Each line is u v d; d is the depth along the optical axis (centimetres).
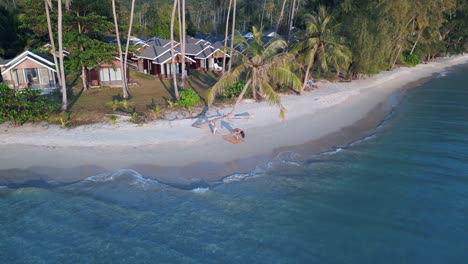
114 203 1530
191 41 6406
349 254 1243
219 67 5238
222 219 1430
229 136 2336
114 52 3619
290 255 1231
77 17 3322
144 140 2203
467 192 1667
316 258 1219
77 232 1341
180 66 4700
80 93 3484
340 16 4906
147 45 4962
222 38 7938
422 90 4353
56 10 3256
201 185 1694
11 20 4512
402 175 1839
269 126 2588
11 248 1259
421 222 1433
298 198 1597
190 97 3006
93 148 2078
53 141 2167
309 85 4106
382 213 1492
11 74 3500
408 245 1294
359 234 1352
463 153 2144
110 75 4031
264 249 1260
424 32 6519
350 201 1581
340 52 3641
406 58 6769
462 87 4569
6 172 1784
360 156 2091
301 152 2127
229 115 2402
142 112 2772
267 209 1505
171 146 2131
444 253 1253
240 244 1285
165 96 3412
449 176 1830
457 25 7294
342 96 3741
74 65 3281
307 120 2789
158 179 1739
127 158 1953
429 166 1952
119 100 3194
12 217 1432
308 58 3634
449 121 2870
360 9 4581
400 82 5003
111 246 1269
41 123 2472
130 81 4066
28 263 1189
